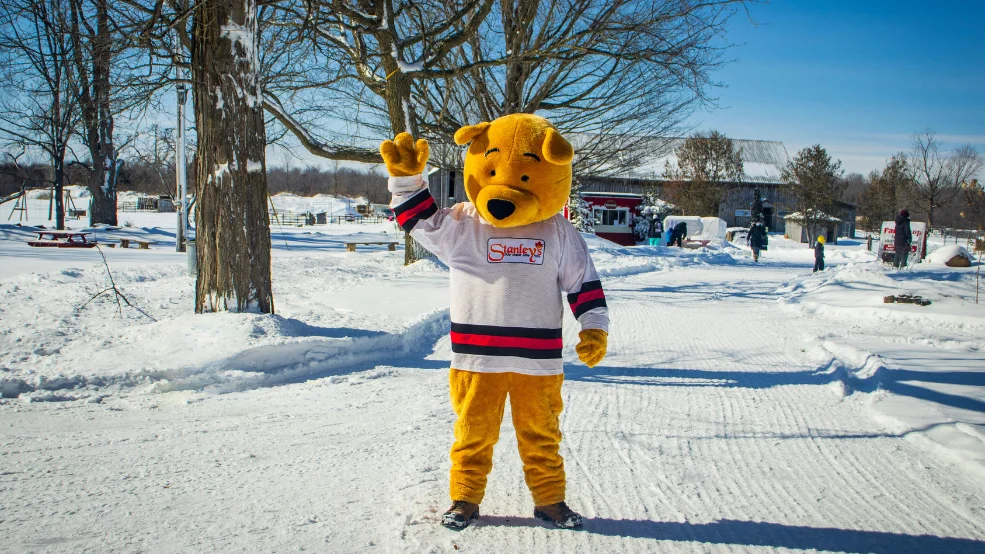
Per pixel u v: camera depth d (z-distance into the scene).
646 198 46.41
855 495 3.80
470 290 3.20
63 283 12.59
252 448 4.46
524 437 3.24
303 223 62.28
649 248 31.36
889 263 20.27
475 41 18.36
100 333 7.78
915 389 6.12
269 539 2.98
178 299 10.90
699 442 4.82
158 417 5.29
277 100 13.90
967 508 3.61
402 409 5.60
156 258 20.77
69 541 2.93
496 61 15.68
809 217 50.75
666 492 3.79
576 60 18.16
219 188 7.73
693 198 53.22
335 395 6.11
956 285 13.76
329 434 4.83
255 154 7.84
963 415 5.30
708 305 13.30
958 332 9.64
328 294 12.21
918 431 4.97
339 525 3.16
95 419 5.19
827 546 3.08
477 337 3.17
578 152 20.64
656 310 12.46
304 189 118.88
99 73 10.52
